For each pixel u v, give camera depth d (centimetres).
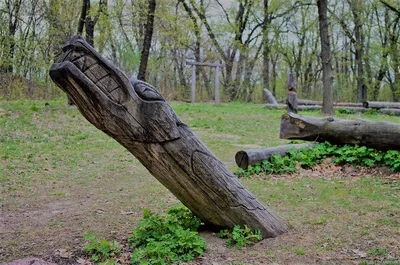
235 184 386
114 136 326
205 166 365
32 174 756
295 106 1519
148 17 1889
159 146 341
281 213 477
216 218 390
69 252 384
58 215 522
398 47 3027
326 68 1748
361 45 3142
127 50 2605
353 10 3005
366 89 3303
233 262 343
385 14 3012
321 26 1745
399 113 1853
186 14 3059
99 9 1828
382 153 689
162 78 3244
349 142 728
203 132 1302
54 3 2559
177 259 347
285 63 3469
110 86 308
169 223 399
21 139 1052
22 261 346
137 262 345
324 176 672
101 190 659
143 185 688
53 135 1135
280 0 2988
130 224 477
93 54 296
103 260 357
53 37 2600
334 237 391
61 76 287
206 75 3250
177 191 371
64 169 808
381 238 383
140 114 326
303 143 835
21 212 538
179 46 3100
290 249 367
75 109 1570
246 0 3133
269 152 737
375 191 559
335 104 2150
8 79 2448
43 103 1819
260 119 1616
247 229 385
